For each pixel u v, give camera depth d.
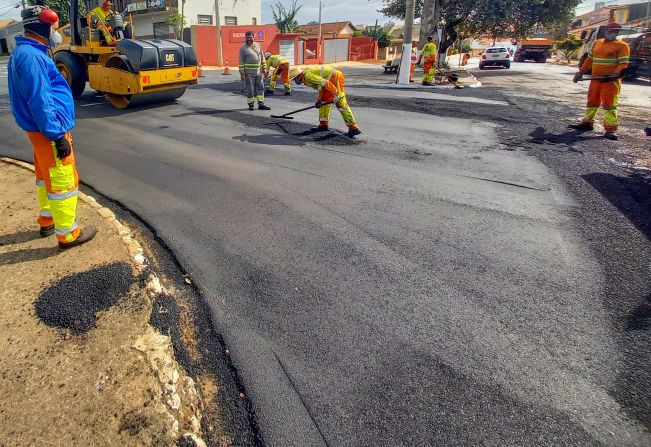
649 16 21.67
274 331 2.64
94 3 10.15
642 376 2.27
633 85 14.73
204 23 28.95
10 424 1.96
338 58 37.44
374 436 1.97
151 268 3.27
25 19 2.97
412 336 2.57
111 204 4.51
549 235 3.72
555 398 2.15
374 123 8.05
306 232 3.83
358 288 3.03
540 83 14.46
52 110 2.96
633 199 4.41
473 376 2.28
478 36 25.42
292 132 7.38
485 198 4.52
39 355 2.36
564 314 2.74
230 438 1.99
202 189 4.85
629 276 3.12
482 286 3.03
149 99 9.70
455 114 8.75
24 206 4.23
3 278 3.03
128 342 2.44
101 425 1.96
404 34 13.64
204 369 2.38
